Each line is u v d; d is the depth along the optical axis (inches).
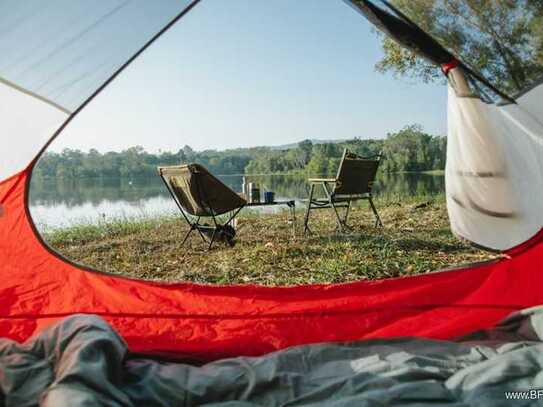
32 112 87.7
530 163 87.8
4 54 76.8
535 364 57.6
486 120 86.7
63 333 61.9
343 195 214.4
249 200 199.5
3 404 52.1
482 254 168.6
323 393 59.1
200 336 81.8
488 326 83.2
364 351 73.7
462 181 90.6
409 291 89.7
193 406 59.2
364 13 83.1
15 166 90.7
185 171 173.3
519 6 78.2
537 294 87.3
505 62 84.0
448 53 84.0
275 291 91.4
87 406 45.8
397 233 212.7
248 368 66.3
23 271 89.2
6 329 81.3
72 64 83.5
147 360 71.5
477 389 54.6
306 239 201.8
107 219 287.4
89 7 75.0
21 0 67.9
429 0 79.6
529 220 88.7
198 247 197.8
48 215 325.7
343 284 92.7
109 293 89.0
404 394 54.6
